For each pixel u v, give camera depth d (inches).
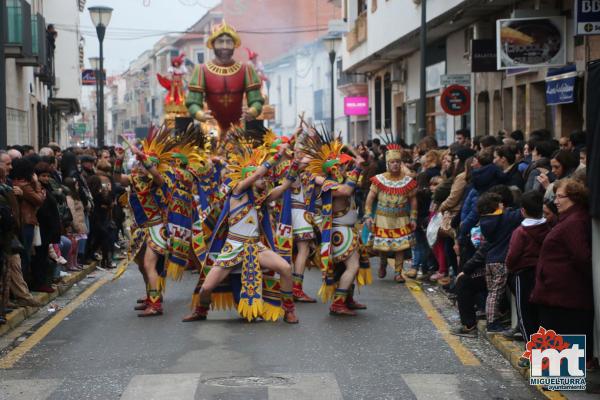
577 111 687.1
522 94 794.2
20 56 1004.6
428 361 339.3
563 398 286.2
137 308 453.7
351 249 431.5
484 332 385.7
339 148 446.6
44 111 1600.6
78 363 339.3
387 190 536.7
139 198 437.1
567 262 301.3
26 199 458.9
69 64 1946.4
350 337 381.4
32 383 310.0
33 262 490.6
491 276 366.0
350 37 1534.2
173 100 697.0
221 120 679.7
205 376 315.9
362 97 1667.1
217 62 681.0
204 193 459.8
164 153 445.4
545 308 307.4
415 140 1241.4
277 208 449.1
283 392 293.9
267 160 404.2
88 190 611.8
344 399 287.1
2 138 583.2
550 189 366.0
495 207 363.6
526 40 653.3
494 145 480.1
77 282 565.0
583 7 410.9
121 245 750.5
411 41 1082.7
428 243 530.3
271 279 414.3
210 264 416.5
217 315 437.4
